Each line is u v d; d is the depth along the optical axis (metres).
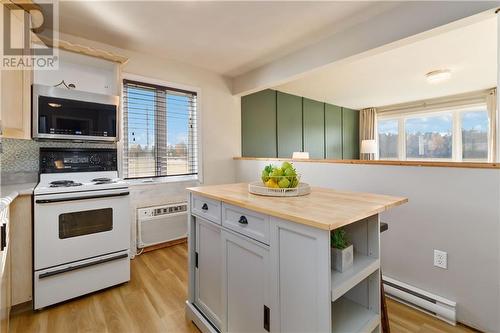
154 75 3.06
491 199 1.53
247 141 4.20
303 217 0.98
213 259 1.55
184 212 3.17
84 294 1.96
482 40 2.65
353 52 2.39
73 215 1.93
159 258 2.74
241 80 3.73
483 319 1.57
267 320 1.16
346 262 1.12
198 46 2.81
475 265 1.59
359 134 6.71
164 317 1.75
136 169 2.97
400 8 2.05
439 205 1.74
